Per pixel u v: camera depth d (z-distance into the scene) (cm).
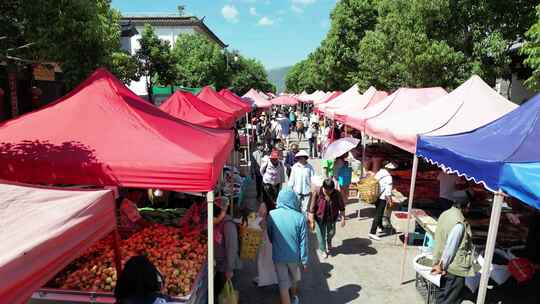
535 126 479
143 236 558
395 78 1688
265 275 588
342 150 870
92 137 464
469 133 596
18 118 521
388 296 599
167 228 588
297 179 860
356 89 1964
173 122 556
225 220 541
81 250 278
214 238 524
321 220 718
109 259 500
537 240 602
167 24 4812
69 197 301
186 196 791
